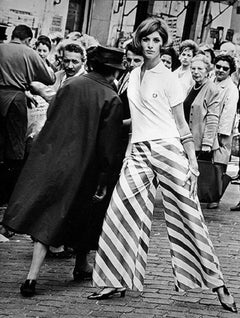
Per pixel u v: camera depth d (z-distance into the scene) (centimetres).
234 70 1144
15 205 704
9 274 760
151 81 679
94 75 716
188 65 1130
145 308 677
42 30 1666
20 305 675
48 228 701
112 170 716
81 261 750
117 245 679
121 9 1927
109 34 1905
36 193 702
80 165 707
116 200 682
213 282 669
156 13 2058
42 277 755
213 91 1086
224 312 674
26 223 700
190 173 675
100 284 681
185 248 673
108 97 708
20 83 989
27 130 1008
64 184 705
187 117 1088
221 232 995
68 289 723
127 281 680
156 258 835
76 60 840
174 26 2138
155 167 679
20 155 997
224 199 1246
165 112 680
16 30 1001
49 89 978
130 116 724
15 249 852
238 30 2353
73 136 707
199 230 667
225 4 2278
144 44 674
